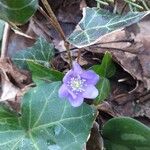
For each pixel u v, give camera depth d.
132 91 0.18
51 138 0.15
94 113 0.15
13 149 0.15
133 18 0.15
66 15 0.20
